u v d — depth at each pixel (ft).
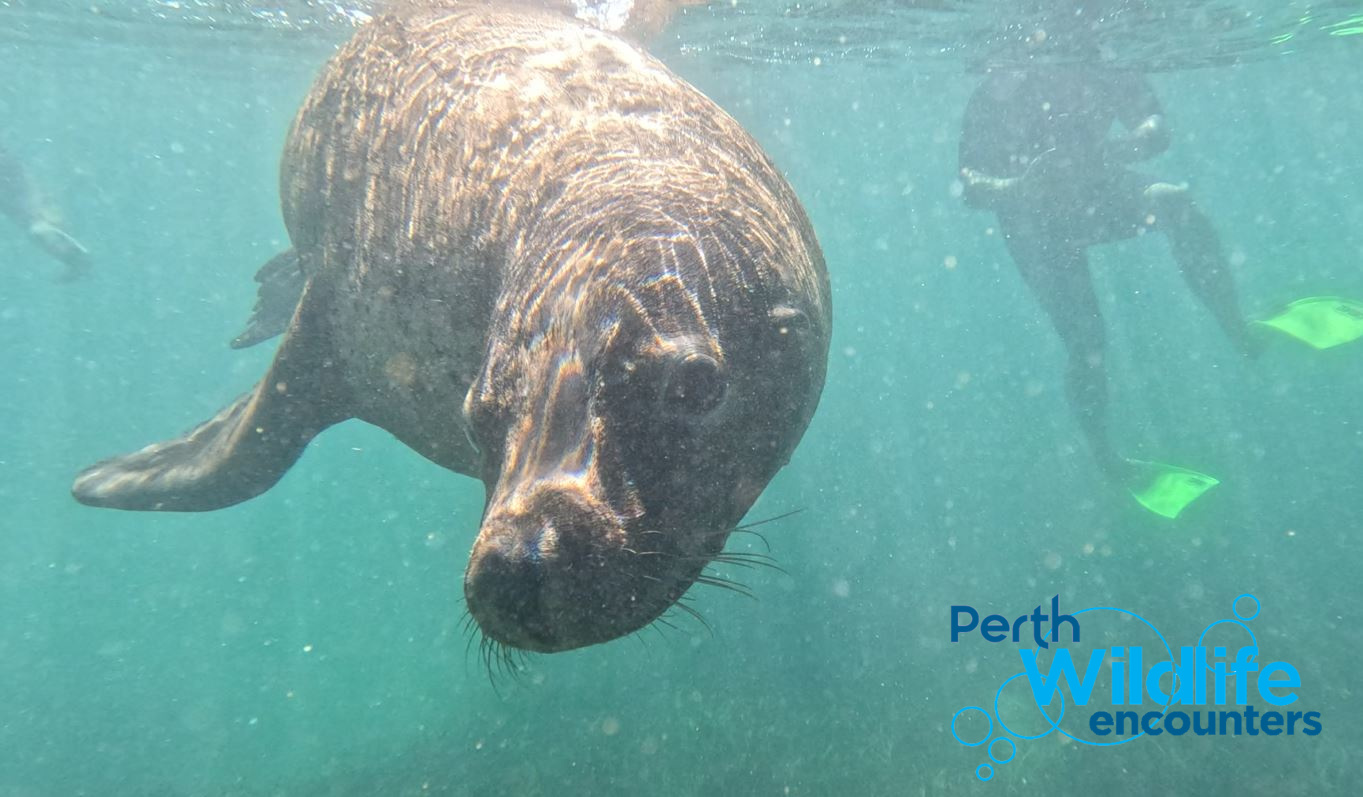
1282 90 120.98
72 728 55.21
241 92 88.38
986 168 43.29
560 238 9.16
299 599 93.09
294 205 16.29
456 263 11.23
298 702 56.29
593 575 7.04
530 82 12.87
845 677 42.22
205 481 16.52
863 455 102.53
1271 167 259.80
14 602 108.68
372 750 45.16
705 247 8.79
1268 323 40.50
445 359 11.62
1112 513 60.54
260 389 15.64
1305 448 73.05
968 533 65.26
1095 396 40.75
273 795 40.70
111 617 95.20
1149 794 29.14
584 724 40.34
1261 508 57.16
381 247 12.71
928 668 42.24
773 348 8.96
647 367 7.61
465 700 48.85
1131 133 39.63
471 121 12.47
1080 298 39.91
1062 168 38.32
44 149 134.31
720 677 43.29
